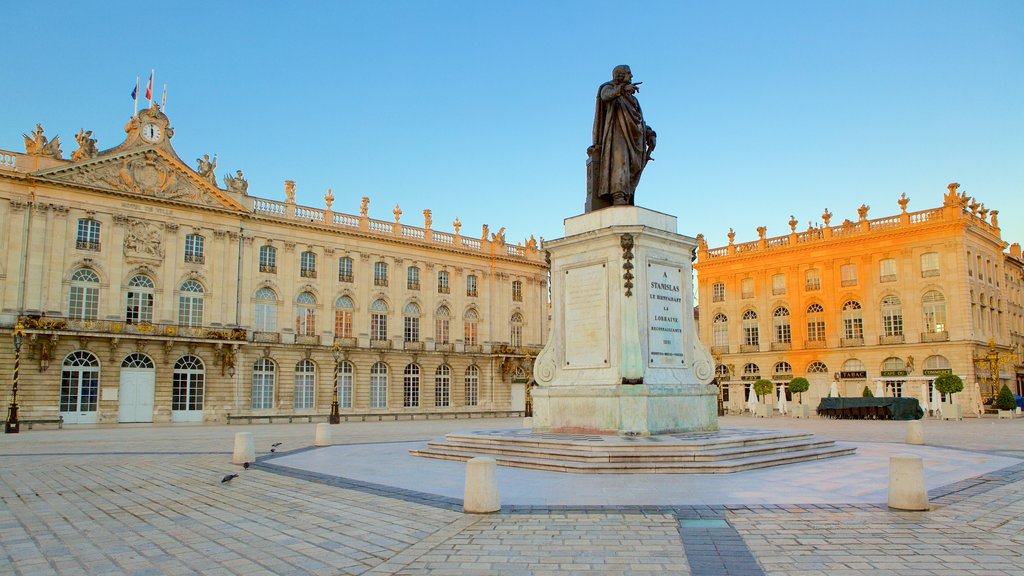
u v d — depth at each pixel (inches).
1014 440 945.5
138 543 339.0
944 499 429.4
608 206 702.5
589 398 635.5
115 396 1769.2
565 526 353.4
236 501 454.9
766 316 2635.3
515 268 2696.9
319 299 2181.3
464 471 577.9
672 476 503.8
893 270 2381.9
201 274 1956.2
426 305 2420.0
